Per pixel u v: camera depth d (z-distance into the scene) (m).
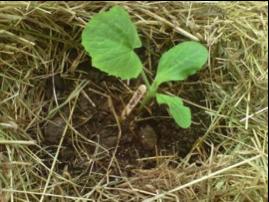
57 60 0.34
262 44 0.36
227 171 0.32
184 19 0.36
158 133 0.34
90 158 0.32
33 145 0.32
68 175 0.31
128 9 0.36
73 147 0.33
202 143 0.34
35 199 0.30
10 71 0.33
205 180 0.31
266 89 0.35
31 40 0.34
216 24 0.36
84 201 0.30
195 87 0.35
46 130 0.33
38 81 0.34
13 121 0.31
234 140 0.33
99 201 0.30
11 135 0.31
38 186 0.30
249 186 0.31
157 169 0.32
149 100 0.34
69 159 0.32
